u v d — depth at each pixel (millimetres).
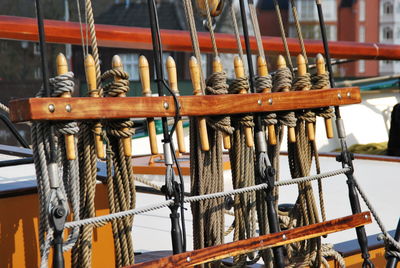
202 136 5559
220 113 5484
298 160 6426
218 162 5973
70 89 4684
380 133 19812
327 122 6387
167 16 30953
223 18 29672
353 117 19562
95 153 5180
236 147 6066
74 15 25359
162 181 10156
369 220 6477
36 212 5895
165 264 5082
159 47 5289
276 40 14836
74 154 4766
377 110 20000
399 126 14969
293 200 10602
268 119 5926
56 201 4637
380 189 10859
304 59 6227
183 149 5383
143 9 30969
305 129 6457
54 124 4684
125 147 5160
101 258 6410
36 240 5895
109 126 5133
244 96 5625
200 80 5609
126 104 4918
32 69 27391
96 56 5000
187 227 9508
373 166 12453
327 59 6434
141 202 10414
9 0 27141
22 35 11656
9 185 5934
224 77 5656
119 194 5332
